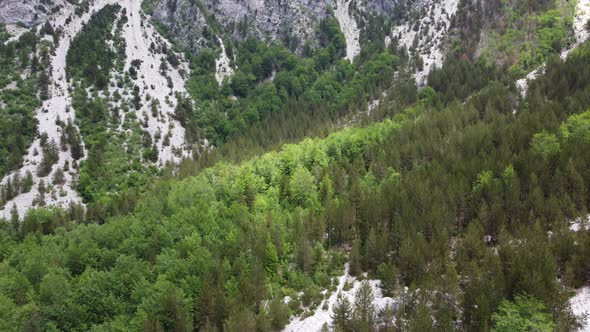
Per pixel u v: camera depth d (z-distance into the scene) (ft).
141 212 359.87
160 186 436.35
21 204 494.18
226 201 363.35
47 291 256.52
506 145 329.72
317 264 273.33
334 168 366.84
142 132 636.07
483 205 264.52
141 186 533.14
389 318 198.39
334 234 297.74
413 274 235.20
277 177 383.86
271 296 249.96
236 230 286.25
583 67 481.87
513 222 251.39
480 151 339.77
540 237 224.74
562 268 215.31
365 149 414.62
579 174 265.75
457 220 284.82
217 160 530.27
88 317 242.17
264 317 216.95
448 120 438.81
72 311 239.30
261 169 398.21
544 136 320.29
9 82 647.97
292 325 229.86
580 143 304.09
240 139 614.34
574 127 334.65
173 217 327.06
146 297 241.35
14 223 419.95
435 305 198.18
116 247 320.09
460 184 289.33
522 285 186.19
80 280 265.13
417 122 456.04
